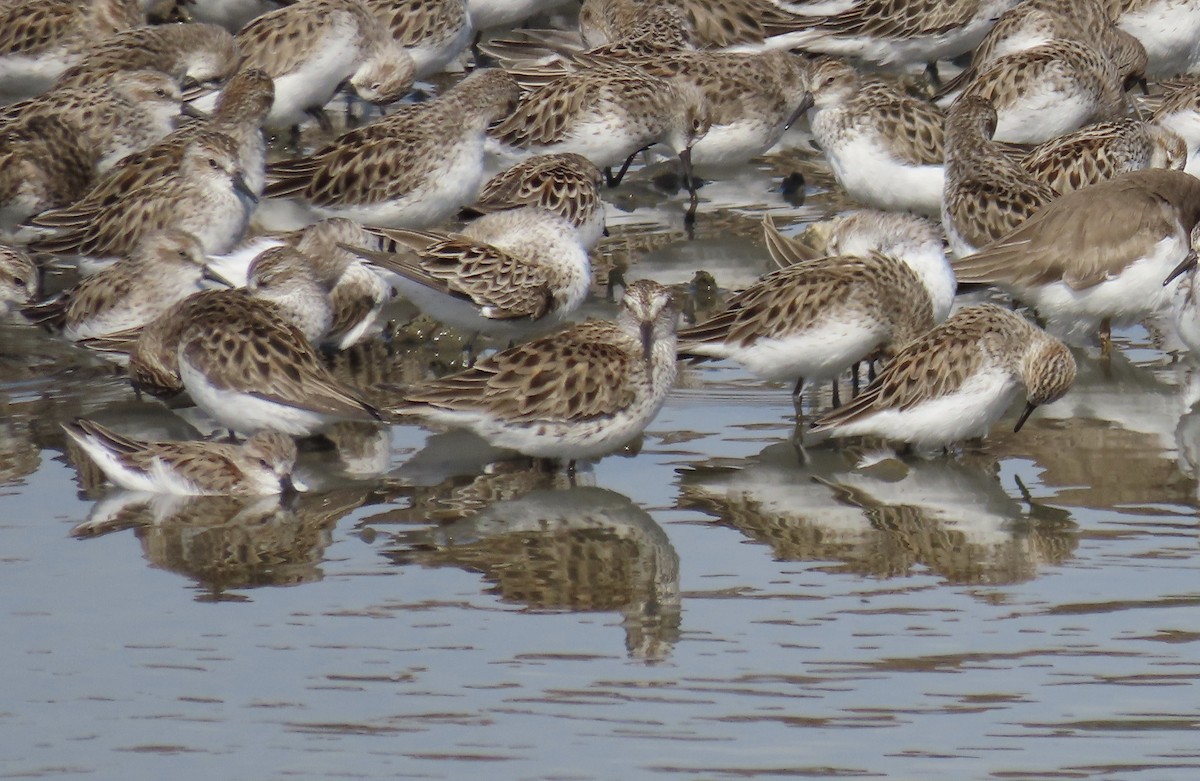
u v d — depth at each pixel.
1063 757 10.38
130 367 16.27
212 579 12.88
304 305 16.58
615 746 10.57
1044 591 12.55
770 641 11.85
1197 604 12.29
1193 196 17.61
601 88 21.59
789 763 10.36
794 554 13.27
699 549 13.38
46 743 10.66
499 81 20.27
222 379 14.89
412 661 11.63
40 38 24.00
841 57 24.59
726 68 22.38
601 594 12.62
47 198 20.53
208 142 19.14
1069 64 22.06
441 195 20.12
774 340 15.68
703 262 20.05
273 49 22.72
